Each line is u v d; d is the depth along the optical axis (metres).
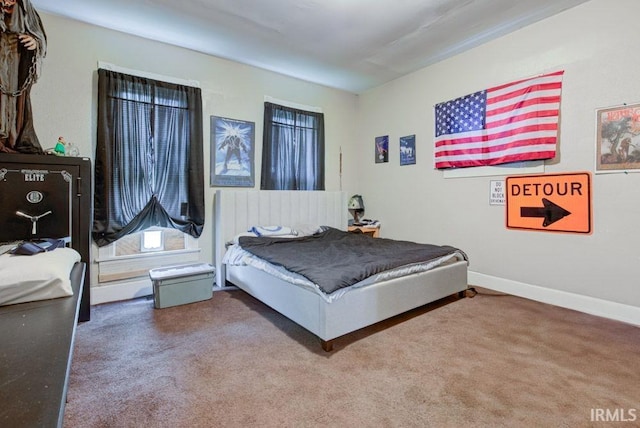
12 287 1.03
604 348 2.05
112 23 2.91
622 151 2.49
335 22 2.91
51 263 1.19
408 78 4.18
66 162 2.31
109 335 2.27
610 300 2.58
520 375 1.76
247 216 3.67
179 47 3.37
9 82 1.87
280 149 4.10
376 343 2.15
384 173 4.58
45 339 0.77
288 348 2.08
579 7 2.68
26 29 1.73
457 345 2.11
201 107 3.45
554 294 2.89
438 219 3.87
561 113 2.81
